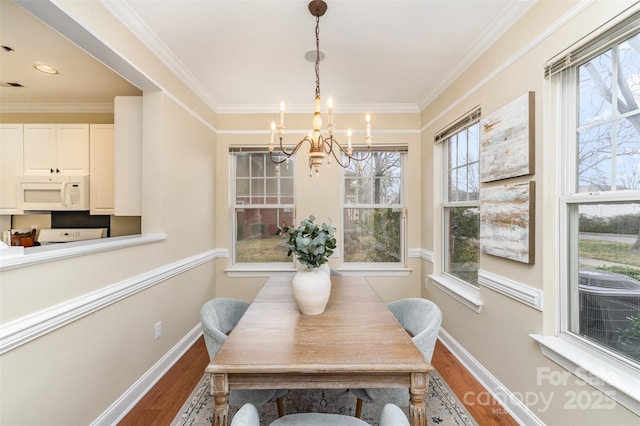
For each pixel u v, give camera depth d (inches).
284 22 70.4
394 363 39.9
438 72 96.4
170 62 86.2
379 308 62.9
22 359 43.6
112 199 106.0
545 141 57.7
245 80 102.1
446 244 109.3
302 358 41.0
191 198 103.3
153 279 77.9
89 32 57.1
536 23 59.6
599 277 50.1
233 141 128.0
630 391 41.4
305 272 59.5
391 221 132.5
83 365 55.1
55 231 114.6
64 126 106.2
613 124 47.4
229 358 40.9
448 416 64.7
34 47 75.0
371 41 78.4
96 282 58.7
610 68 47.7
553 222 57.6
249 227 133.4
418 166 127.2
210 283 122.4
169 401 70.4
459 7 65.1
